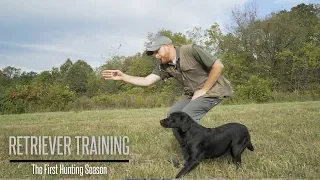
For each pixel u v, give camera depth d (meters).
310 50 37.75
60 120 14.20
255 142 6.96
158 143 7.11
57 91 25.61
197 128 5.15
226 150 5.32
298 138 7.34
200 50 5.21
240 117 12.58
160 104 26.75
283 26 40.44
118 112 19.02
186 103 5.82
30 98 24.97
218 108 19.42
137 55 42.03
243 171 5.08
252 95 28.70
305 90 34.00
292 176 4.85
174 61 5.41
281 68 39.97
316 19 48.38
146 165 5.44
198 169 5.20
